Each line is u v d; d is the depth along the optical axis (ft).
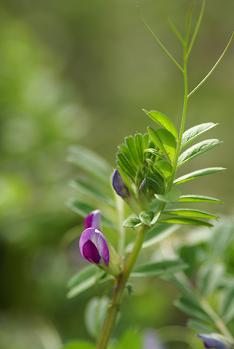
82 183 1.36
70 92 3.11
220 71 5.62
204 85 5.54
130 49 5.82
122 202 1.29
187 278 1.35
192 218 1.06
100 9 5.71
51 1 5.57
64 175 2.80
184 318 2.40
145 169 1.06
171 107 5.41
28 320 2.47
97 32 5.74
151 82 5.67
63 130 2.86
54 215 2.60
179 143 1.04
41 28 5.49
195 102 5.41
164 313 2.34
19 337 2.27
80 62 5.68
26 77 2.91
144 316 2.27
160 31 5.74
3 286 2.60
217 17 5.77
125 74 5.74
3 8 5.23
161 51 5.76
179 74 5.68
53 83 3.02
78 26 5.69
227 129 4.94
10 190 2.52
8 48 2.96
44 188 2.71
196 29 1.02
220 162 4.49
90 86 5.64
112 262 1.07
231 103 5.27
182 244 1.38
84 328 2.46
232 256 1.40
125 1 5.76
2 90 2.86
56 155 2.85
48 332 2.22
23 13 5.38
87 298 2.51
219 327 1.30
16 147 2.82
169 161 1.05
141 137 1.06
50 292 2.56
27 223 2.59
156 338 1.67
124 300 2.26
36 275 2.59
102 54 5.74
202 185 4.17
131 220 1.06
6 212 2.53
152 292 2.30
